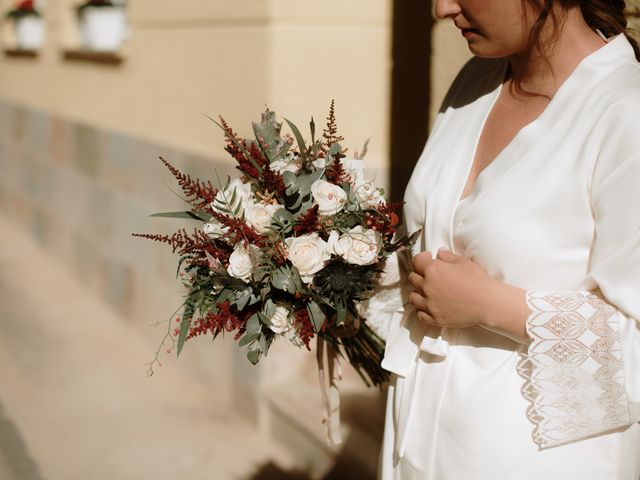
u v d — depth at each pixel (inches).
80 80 223.0
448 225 62.0
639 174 51.3
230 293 63.1
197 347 167.6
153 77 172.1
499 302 56.1
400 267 74.3
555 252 56.0
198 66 150.3
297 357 144.8
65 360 187.0
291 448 138.9
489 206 58.0
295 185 63.2
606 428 55.2
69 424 156.2
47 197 268.7
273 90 126.0
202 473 135.9
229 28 137.3
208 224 65.1
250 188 66.4
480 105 65.2
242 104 135.1
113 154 199.3
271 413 142.8
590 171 54.1
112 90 198.1
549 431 55.6
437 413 61.9
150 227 180.1
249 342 63.1
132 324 200.1
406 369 66.1
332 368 76.4
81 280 239.5
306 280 61.9
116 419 157.2
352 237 62.7
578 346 54.1
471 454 58.6
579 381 54.5
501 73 65.0
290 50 125.8
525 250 56.5
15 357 189.8
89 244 227.5
